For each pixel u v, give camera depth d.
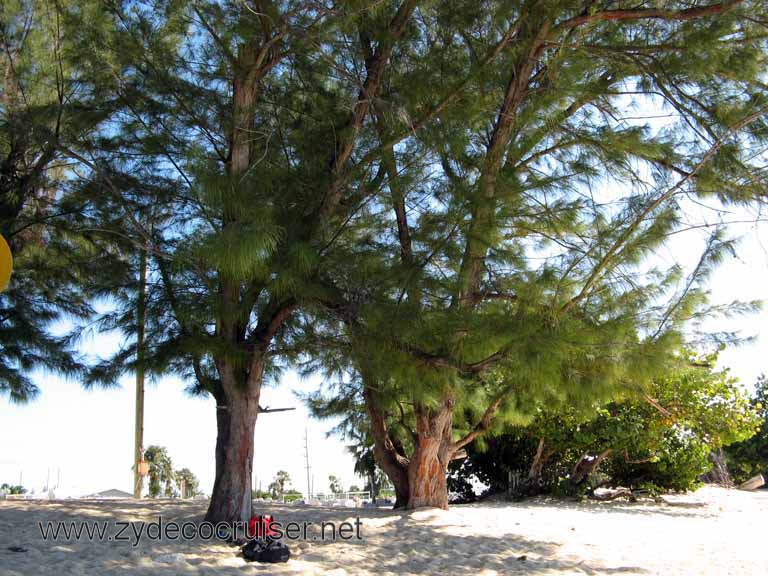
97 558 6.61
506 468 18.08
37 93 9.62
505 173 8.10
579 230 8.41
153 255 8.51
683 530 10.81
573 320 7.32
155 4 8.31
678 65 8.06
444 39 8.74
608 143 8.41
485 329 6.98
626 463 17.22
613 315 7.62
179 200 9.05
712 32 7.88
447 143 7.67
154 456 48.84
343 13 7.53
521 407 12.32
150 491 45.53
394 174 7.90
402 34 8.61
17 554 6.57
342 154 8.16
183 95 8.58
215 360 8.55
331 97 8.74
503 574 7.07
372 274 7.53
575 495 16.75
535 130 8.71
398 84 8.41
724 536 10.15
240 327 8.45
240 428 8.62
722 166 7.86
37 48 9.81
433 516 10.73
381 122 8.12
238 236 5.91
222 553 7.21
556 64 8.24
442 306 7.70
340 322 7.94
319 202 7.94
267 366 9.50
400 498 12.35
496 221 7.61
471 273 7.72
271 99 9.06
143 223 8.84
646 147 8.34
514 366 7.57
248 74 8.23
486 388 12.52
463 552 8.22
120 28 8.22
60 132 8.74
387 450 12.48
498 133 8.55
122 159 8.98
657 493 17.39
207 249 6.17
